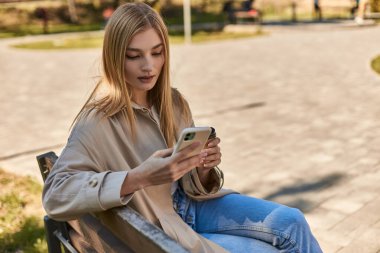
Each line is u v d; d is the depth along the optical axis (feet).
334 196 12.00
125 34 5.11
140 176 4.42
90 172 4.67
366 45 44.32
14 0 90.53
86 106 5.18
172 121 6.01
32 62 43.80
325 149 15.88
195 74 33.47
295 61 37.11
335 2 88.33
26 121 22.43
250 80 30.14
